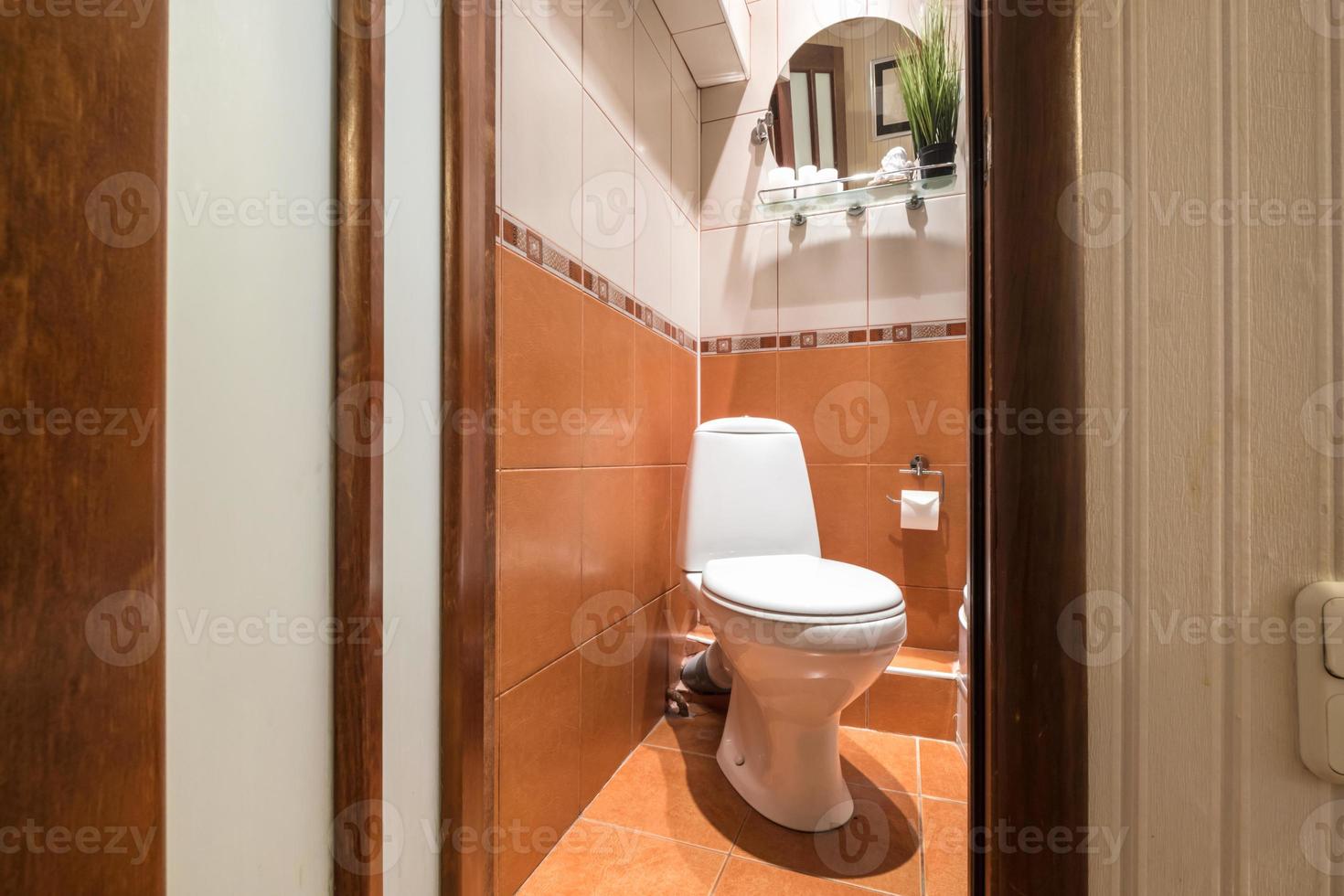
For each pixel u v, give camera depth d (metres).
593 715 1.27
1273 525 0.35
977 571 0.43
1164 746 0.36
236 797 0.54
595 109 1.30
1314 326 0.35
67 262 0.33
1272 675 0.35
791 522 1.55
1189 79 0.36
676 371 1.78
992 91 0.39
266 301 0.57
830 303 1.83
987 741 0.42
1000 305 0.38
